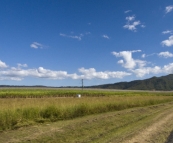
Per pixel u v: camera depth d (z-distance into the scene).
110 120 16.52
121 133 11.89
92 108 21.30
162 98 46.16
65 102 22.89
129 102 29.88
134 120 17.14
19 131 12.21
